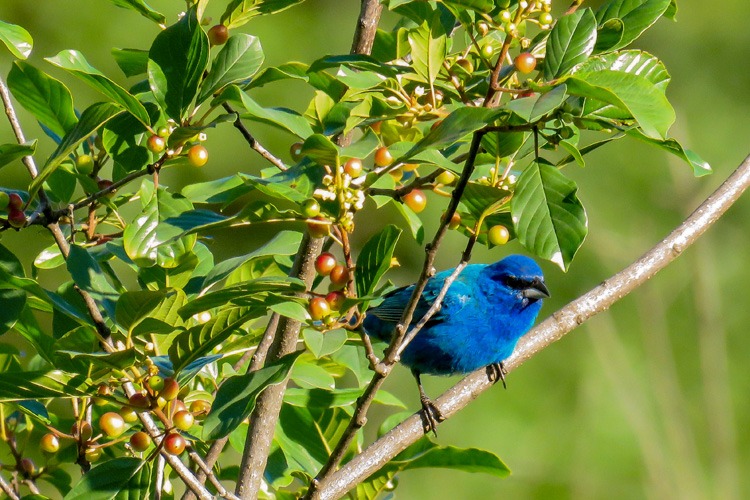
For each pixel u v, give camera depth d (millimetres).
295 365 8602
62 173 8477
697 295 19969
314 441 9133
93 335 6898
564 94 5645
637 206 20969
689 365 20375
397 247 21906
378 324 12383
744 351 20750
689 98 22953
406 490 18969
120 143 8141
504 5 7402
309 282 8484
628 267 10156
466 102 7520
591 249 20609
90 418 8305
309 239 8422
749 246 21328
